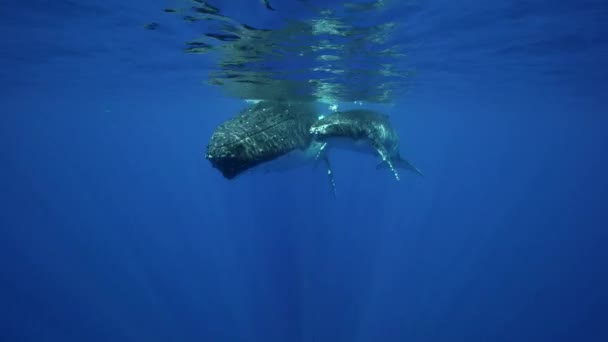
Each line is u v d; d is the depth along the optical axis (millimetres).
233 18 8219
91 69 15945
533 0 7844
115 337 20266
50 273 27750
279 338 19578
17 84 21594
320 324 20391
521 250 32562
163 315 21844
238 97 19797
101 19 9062
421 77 15844
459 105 28594
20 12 8805
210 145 6070
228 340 19656
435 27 9320
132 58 13250
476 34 10203
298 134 7625
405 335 19688
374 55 11422
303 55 11062
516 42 11164
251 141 6324
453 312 21828
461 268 27359
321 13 7852
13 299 24203
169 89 20891
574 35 10508
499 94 22984
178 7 7844
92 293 24516
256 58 11422
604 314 22797
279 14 7887
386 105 23969
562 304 23594
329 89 15688
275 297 22812
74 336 20453
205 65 13102
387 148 9812
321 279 24172
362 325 20312
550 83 19000
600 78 17594
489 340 19766
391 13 8047
